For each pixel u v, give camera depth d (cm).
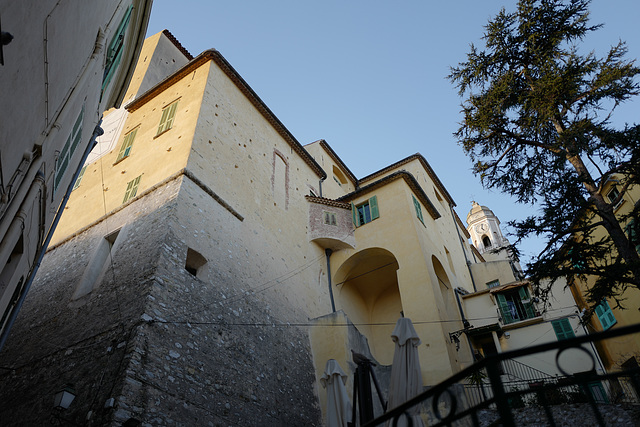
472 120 1531
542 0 1516
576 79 1398
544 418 1266
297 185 2370
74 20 758
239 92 2206
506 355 346
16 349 1466
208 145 1812
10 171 646
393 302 2388
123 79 1634
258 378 1409
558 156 1361
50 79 711
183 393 1135
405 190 2338
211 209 1644
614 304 1808
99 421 981
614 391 1460
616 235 1198
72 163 1140
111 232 1639
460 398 1405
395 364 991
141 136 2059
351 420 1033
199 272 1476
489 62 1609
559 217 1243
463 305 2222
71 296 1505
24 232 786
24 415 1184
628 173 1243
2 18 491
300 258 2072
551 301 2055
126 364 1064
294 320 1778
